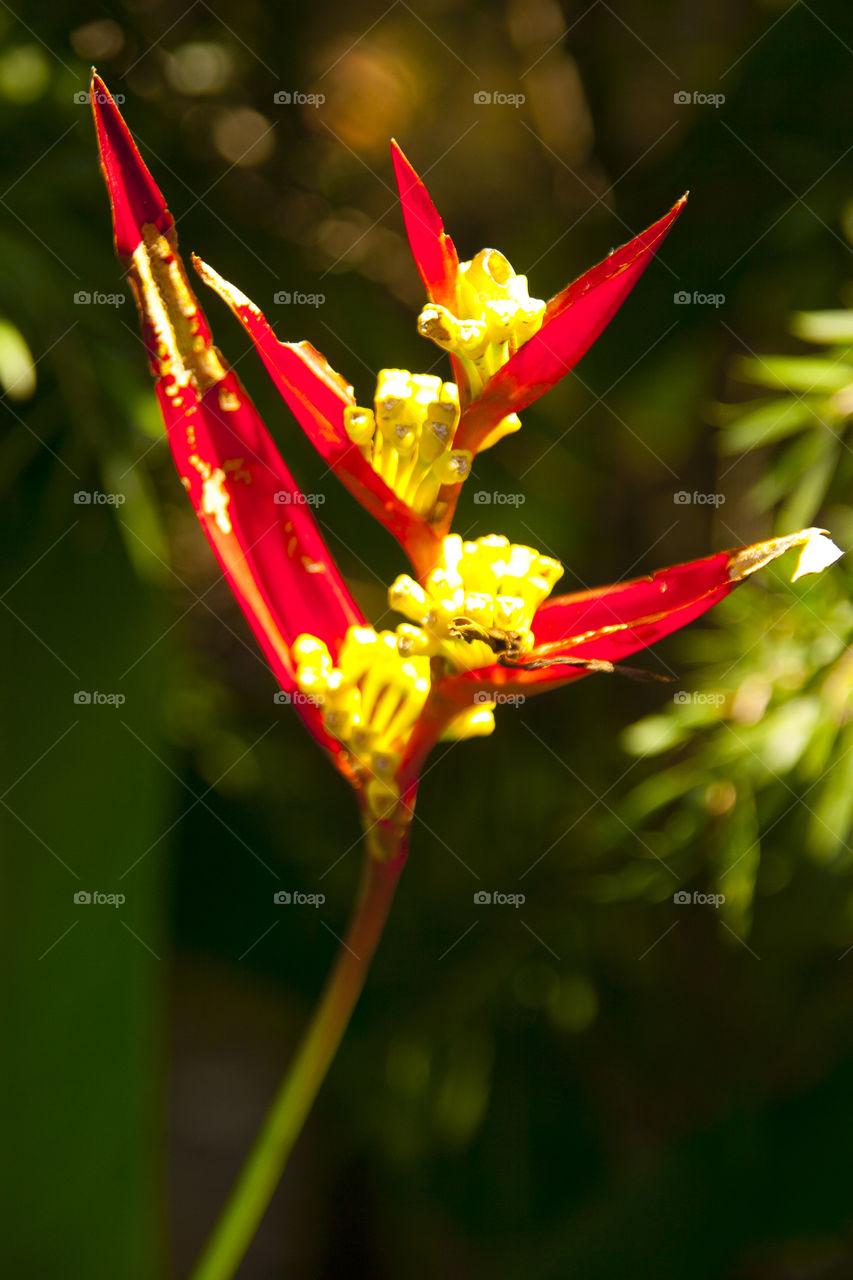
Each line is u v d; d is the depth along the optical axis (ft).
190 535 3.13
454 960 3.05
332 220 3.17
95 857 2.17
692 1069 3.03
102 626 2.22
